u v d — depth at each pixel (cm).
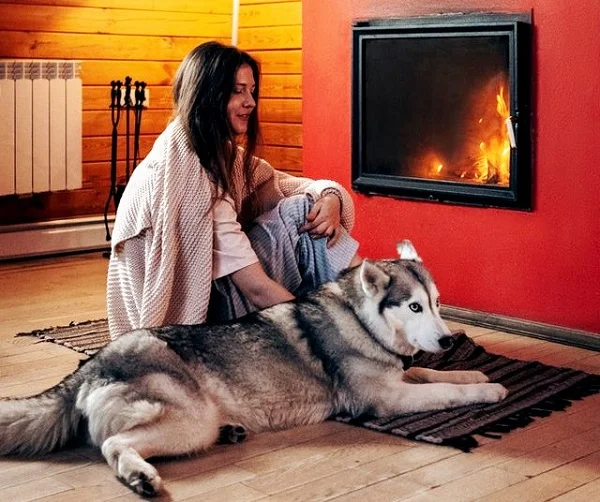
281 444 260
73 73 535
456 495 228
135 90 562
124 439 234
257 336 267
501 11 380
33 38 530
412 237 420
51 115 528
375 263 277
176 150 299
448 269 409
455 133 401
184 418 241
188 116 299
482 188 388
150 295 292
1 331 388
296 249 312
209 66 299
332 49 443
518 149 373
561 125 367
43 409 244
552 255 374
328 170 452
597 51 354
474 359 340
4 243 523
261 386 264
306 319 275
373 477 238
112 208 576
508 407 286
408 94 414
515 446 258
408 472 241
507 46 376
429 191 405
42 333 382
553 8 365
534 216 378
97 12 553
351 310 276
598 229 360
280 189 333
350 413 277
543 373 322
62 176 538
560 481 235
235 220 302
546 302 378
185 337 257
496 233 391
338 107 444
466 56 392
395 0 415
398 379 278
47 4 533
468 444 257
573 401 296
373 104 427
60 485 234
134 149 576
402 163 421
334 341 274
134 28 570
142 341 249
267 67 571
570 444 260
